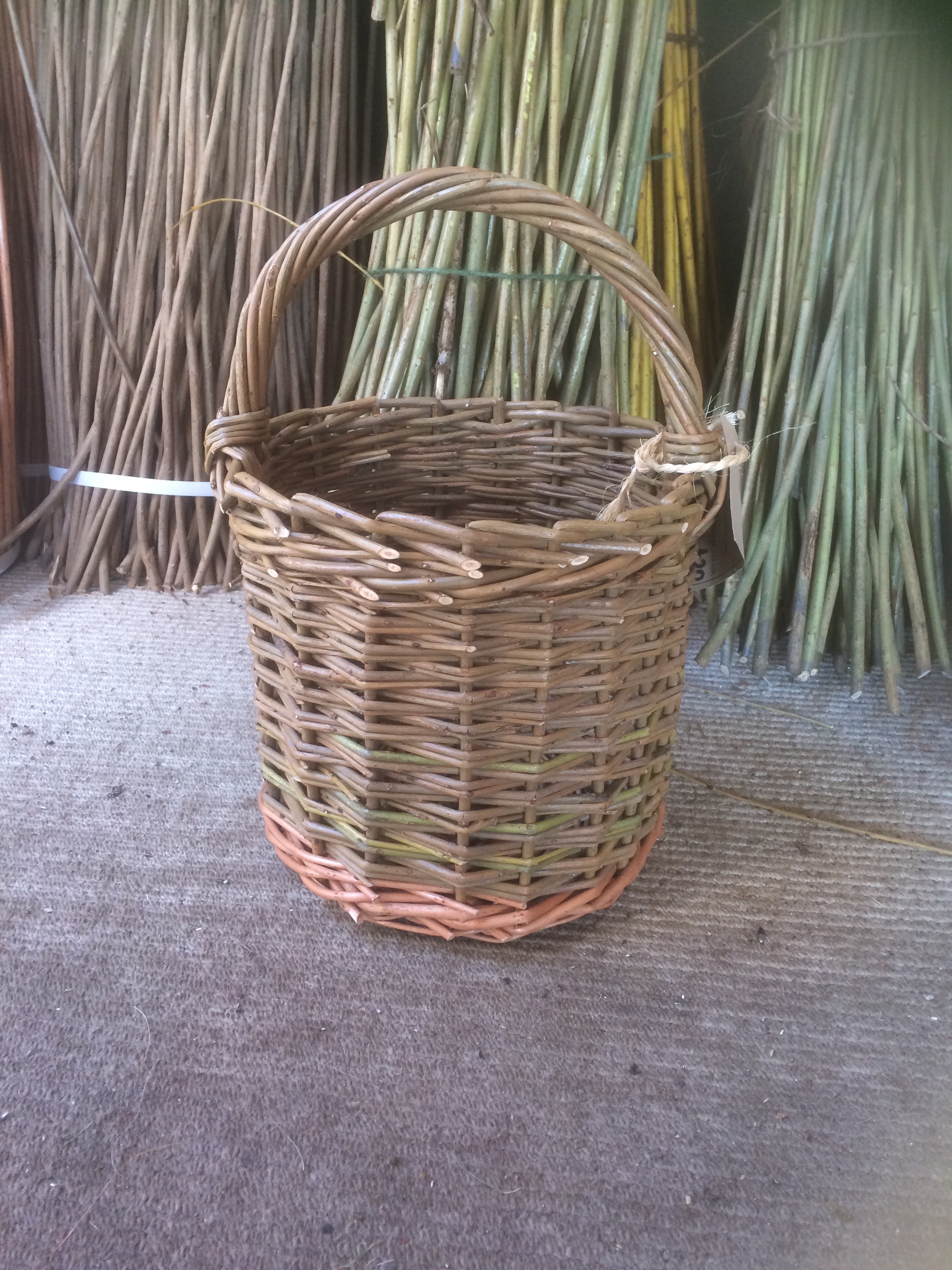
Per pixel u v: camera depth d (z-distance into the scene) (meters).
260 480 0.61
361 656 0.54
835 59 1.01
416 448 0.83
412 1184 0.50
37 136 1.19
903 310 1.06
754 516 1.10
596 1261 0.47
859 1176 0.52
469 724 0.56
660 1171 0.51
